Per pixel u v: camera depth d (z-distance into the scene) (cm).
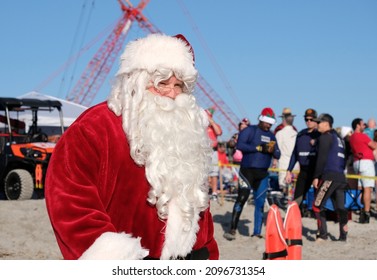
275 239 382
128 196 246
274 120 828
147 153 245
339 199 806
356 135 1032
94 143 245
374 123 1276
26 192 1274
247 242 812
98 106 257
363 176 1005
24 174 1284
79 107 1619
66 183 239
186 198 246
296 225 394
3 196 1436
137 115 248
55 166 244
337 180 791
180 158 246
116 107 253
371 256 696
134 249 228
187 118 255
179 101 255
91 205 238
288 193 1230
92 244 230
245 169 831
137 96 250
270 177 1232
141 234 246
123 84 257
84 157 243
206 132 266
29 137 1359
